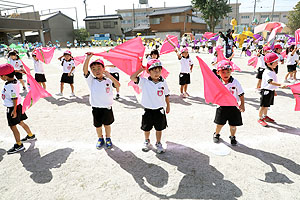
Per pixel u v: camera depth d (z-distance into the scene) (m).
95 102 3.77
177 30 45.59
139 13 67.94
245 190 2.88
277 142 4.12
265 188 2.90
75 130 4.89
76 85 9.40
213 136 4.23
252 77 9.93
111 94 3.88
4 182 3.16
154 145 4.13
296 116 5.36
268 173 3.22
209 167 3.40
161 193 2.86
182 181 3.09
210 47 22.86
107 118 3.86
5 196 2.87
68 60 7.36
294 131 4.56
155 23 48.09
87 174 3.30
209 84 3.80
